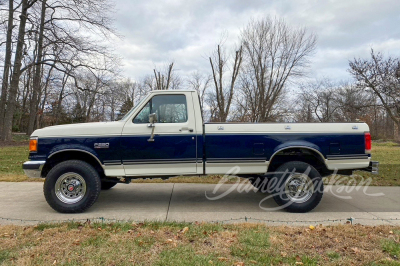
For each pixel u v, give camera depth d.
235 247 3.29
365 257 3.10
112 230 3.77
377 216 4.62
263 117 23.09
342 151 4.90
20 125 47.41
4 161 10.24
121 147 4.68
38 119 37.56
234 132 4.83
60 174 4.57
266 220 4.37
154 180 7.42
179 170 4.81
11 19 18.25
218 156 4.81
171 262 2.93
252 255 3.12
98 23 18.20
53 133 4.63
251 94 24.44
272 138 4.86
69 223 4.00
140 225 3.99
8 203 5.20
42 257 3.00
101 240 3.44
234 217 4.52
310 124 4.96
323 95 40.78
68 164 4.58
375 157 12.79
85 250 3.17
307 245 3.39
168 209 4.96
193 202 5.48
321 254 3.17
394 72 18.56
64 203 4.57
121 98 22.72
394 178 7.76
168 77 36.16
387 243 3.43
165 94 4.90
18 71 19.39
